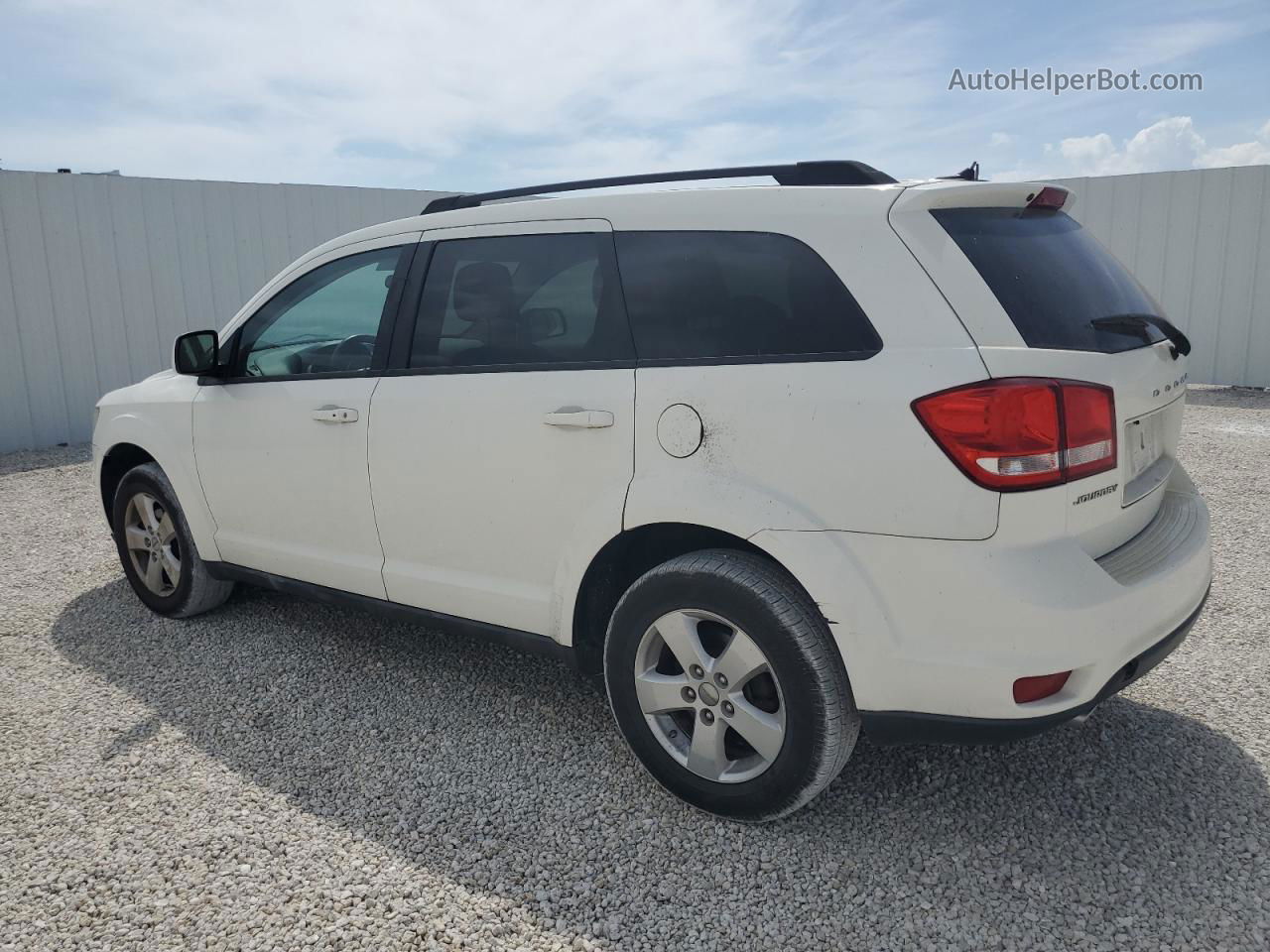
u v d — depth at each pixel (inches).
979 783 110.2
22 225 353.7
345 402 132.8
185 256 384.8
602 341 109.3
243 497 151.0
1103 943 84.0
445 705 134.6
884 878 94.1
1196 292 424.5
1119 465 94.0
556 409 110.3
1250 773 110.7
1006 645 85.5
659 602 103.0
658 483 102.0
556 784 112.9
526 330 116.4
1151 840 98.6
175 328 386.6
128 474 171.0
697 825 103.8
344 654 153.3
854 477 90.3
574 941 86.4
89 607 181.0
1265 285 410.9
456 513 122.0
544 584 115.6
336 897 92.8
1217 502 234.2
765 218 100.2
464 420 118.9
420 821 105.8
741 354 99.0
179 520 164.1
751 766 102.0
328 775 116.1
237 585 189.0
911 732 91.8
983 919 87.7
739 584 96.0
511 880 95.2
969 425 84.7
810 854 98.1
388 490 129.1
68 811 108.8
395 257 132.8
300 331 143.7
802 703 94.0
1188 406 387.5
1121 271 111.3
